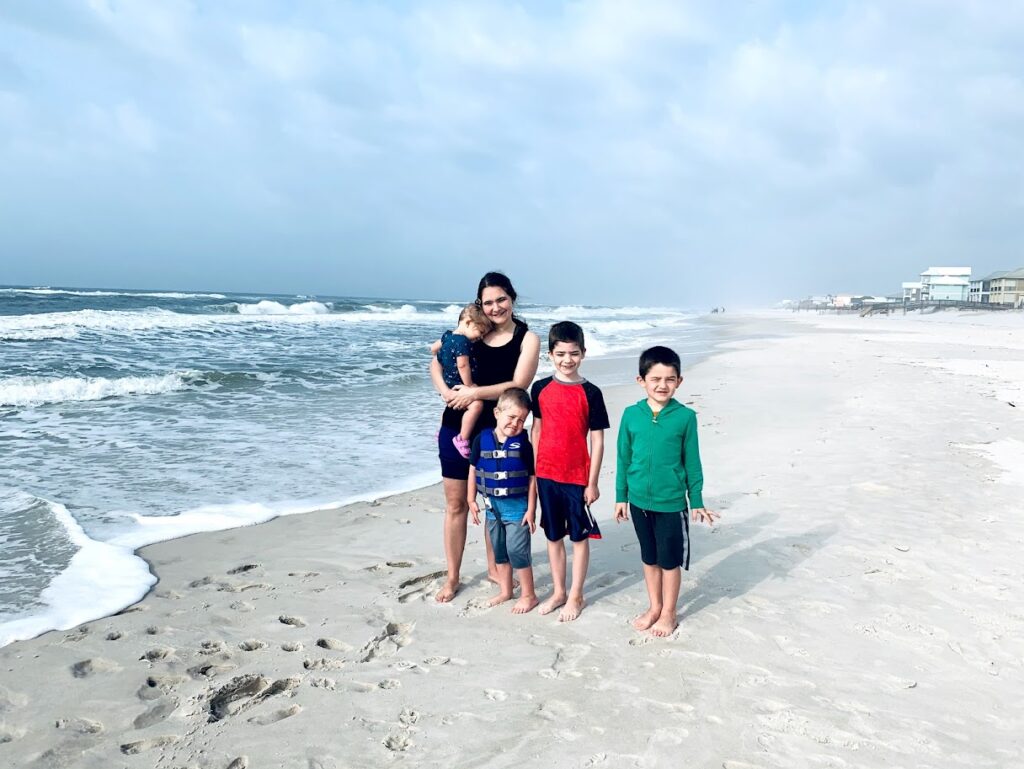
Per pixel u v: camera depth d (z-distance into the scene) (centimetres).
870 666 316
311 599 396
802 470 665
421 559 462
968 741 261
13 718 278
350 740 264
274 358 1689
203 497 593
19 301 3453
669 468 346
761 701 288
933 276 10462
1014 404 1022
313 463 720
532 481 379
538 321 4684
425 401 1127
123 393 1125
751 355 1931
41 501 557
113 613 374
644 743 260
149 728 272
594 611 380
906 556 449
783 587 405
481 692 298
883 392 1149
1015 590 397
